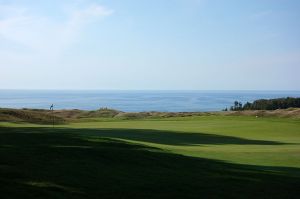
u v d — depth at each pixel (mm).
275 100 126188
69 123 54781
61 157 15219
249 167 18453
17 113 59344
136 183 12727
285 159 22203
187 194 12148
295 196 13008
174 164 16812
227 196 12391
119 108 195250
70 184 11609
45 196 10203
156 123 53188
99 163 15039
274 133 40906
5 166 12773
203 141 32781
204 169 16406
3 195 9828
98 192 11258
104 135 32531
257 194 12922
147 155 17906
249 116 68438
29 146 16906
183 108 197375
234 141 33562
